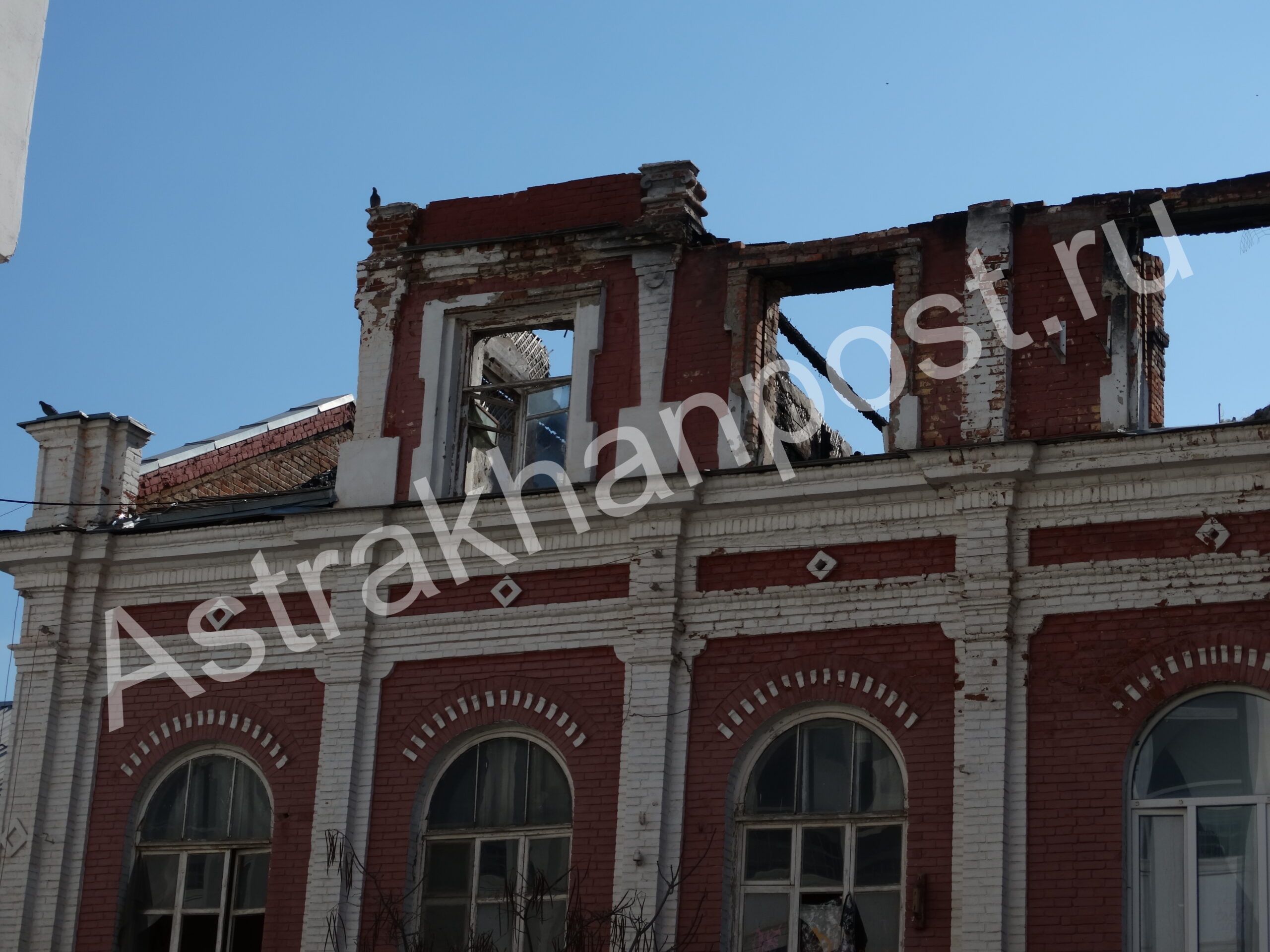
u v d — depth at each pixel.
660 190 19.30
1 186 7.54
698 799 17.06
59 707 19.83
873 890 16.38
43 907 19.05
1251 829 15.34
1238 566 15.87
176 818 19.23
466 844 17.95
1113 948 15.19
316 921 17.86
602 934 16.84
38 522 20.55
